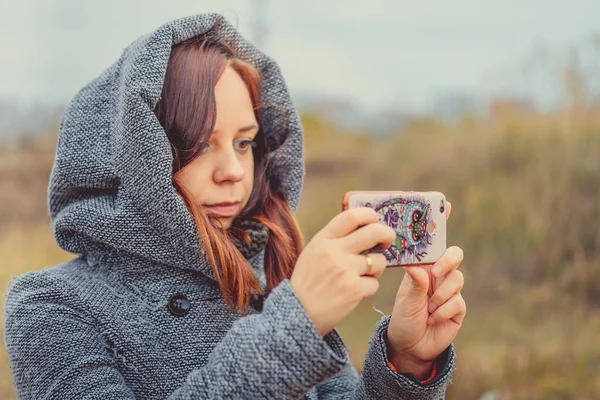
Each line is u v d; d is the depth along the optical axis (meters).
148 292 1.19
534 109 5.49
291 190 1.43
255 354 0.92
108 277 1.20
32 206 5.47
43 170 5.95
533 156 5.00
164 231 1.16
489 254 4.74
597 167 4.60
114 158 1.20
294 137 1.42
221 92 1.20
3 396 3.02
